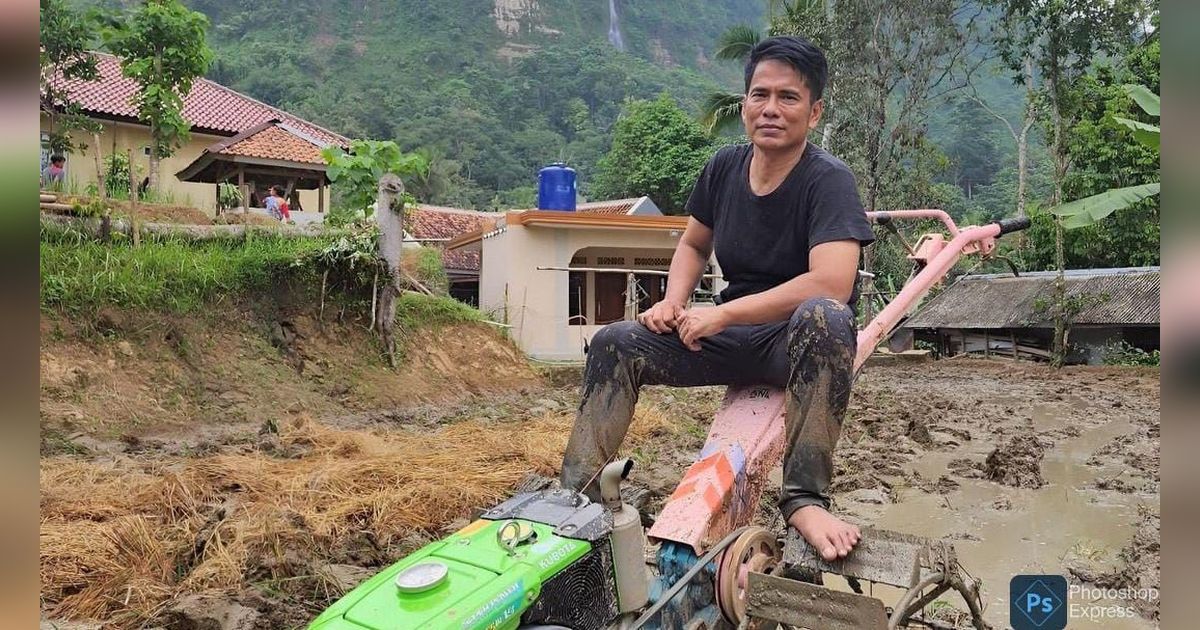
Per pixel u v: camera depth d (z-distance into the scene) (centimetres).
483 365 1252
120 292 901
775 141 326
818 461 287
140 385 848
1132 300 1948
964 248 423
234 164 1761
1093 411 1173
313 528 455
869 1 2236
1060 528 534
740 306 310
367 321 1123
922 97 2319
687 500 293
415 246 1683
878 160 2331
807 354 287
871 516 566
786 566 282
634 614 259
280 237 1132
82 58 1271
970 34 2286
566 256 1521
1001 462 716
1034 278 2266
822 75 333
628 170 3666
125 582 382
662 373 330
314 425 785
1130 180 2050
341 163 1207
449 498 528
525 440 725
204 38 1244
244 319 1010
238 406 892
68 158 1909
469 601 207
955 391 1455
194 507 481
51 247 919
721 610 277
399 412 1009
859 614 238
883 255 2409
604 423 320
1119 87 1945
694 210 378
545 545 236
